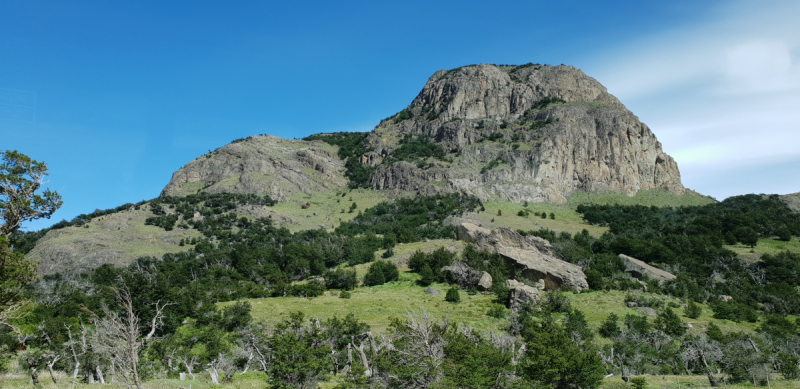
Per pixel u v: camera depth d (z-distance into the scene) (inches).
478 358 1392.7
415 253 4884.4
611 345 2476.6
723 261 5290.4
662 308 3376.0
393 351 1526.8
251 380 1835.6
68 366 1791.3
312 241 6368.1
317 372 1542.8
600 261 4707.2
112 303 2721.5
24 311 1485.0
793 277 4667.8
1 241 1305.4
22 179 1385.3
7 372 1699.1
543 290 3818.9
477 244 5191.9
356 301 3575.3
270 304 3472.0
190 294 3289.9
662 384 1699.1
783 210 7618.1
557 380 1376.7
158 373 1804.9
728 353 2167.8
